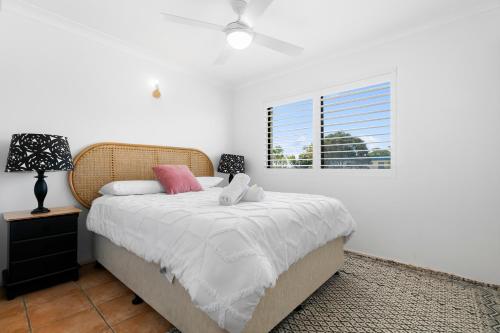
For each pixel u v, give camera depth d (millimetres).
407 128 2572
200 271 1218
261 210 1638
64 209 2295
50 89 2428
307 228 1740
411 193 2551
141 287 1757
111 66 2863
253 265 1162
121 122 2953
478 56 2195
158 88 3312
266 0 1709
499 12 2105
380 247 2756
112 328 1568
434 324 1609
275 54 3143
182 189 2781
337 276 2312
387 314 1716
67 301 1883
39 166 1991
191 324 1326
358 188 2932
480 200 2188
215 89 4082
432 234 2428
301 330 1548
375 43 2777
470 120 2230
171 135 3475
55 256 2121
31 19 2309
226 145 4254
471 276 2223
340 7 2219
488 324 1606
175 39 2799
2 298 1914
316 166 3338
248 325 1248
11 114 2211
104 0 2154
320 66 3279
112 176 2834
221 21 2439
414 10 2256
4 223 2152
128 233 1852
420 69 2496
